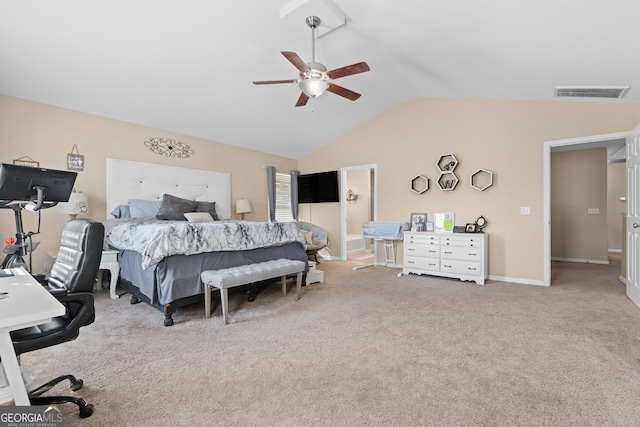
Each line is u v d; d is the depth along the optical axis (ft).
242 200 18.33
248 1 8.95
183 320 9.41
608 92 11.22
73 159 12.65
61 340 4.81
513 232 14.55
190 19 9.43
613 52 8.27
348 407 5.27
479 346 7.57
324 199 21.72
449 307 10.65
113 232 11.99
